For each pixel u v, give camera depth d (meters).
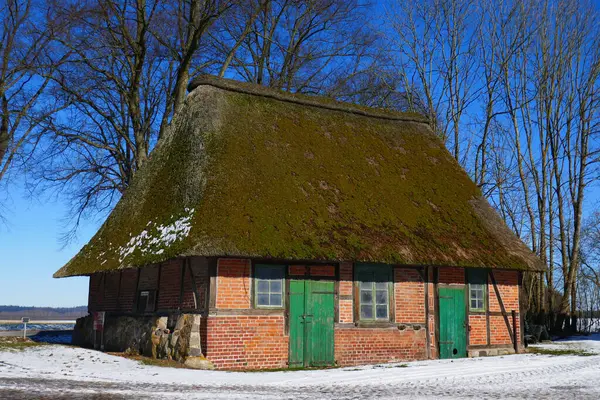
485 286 19.61
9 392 9.90
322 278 16.98
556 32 32.16
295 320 16.36
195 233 15.09
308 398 9.98
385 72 32.72
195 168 17.27
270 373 14.18
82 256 19.95
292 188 17.70
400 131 22.92
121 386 11.19
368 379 12.98
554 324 29.95
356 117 22.34
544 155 31.62
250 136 18.72
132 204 19.59
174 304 16.67
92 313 20.88
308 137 20.08
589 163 30.94
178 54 26.83
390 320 17.78
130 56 26.16
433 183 21.11
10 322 41.03
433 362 16.67
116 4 25.22
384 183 19.92
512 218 35.12
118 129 26.14
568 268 33.53
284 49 28.39
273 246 15.54
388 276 17.98
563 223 31.69
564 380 12.66
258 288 16.03
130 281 19.08
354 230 17.38
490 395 10.59
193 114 19.19
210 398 9.80
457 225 19.72
